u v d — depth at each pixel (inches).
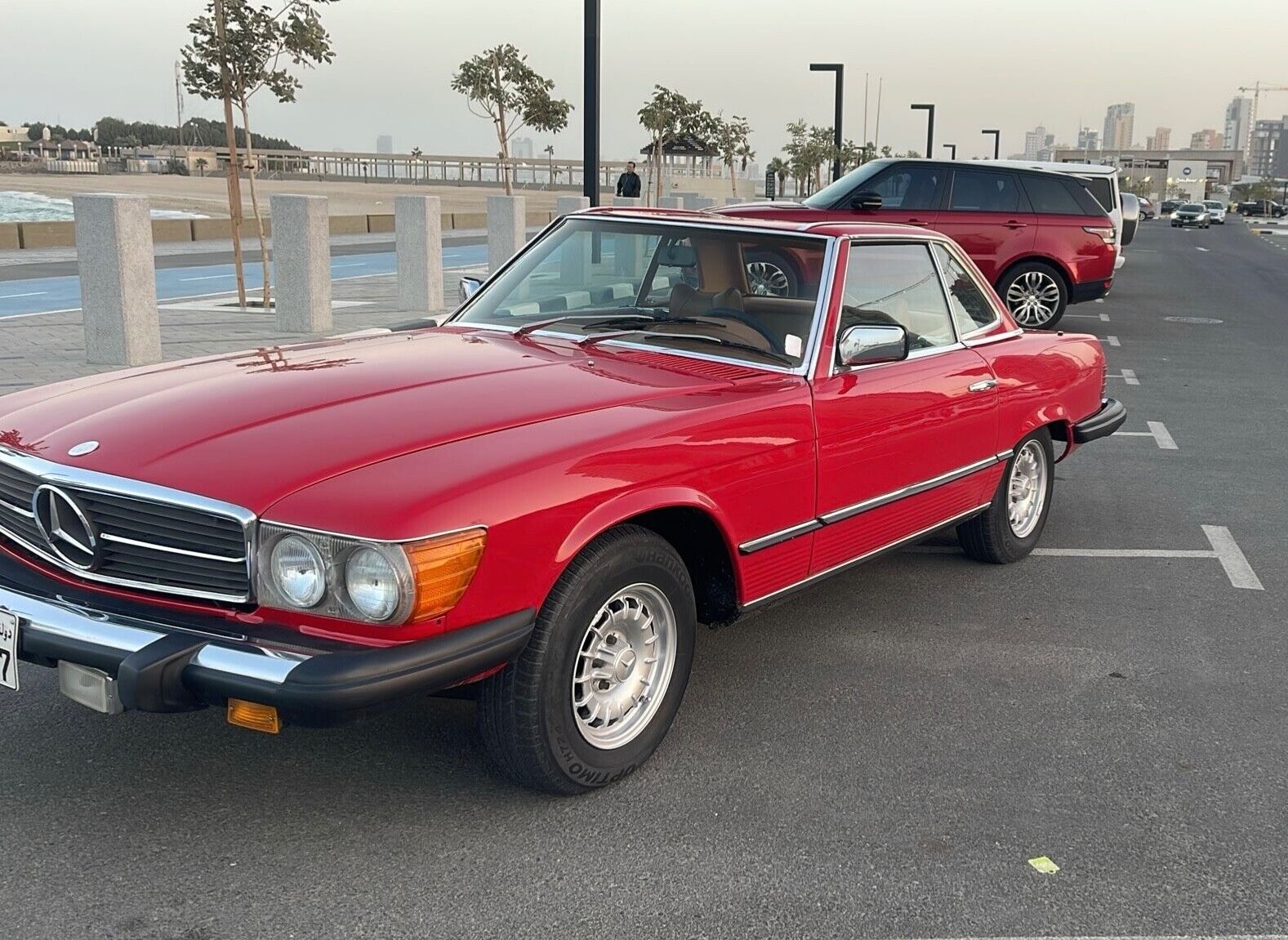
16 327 499.5
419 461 119.3
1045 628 195.6
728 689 167.5
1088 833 130.1
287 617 114.4
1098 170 670.5
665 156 1707.7
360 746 145.6
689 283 174.1
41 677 164.9
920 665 178.4
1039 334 228.1
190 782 135.7
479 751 145.0
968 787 139.9
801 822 130.6
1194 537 250.7
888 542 181.6
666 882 118.0
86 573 123.7
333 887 115.5
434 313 589.3
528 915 111.9
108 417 133.9
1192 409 405.1
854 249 172.9
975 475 201.9
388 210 1690.5
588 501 124.1
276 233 505.7
